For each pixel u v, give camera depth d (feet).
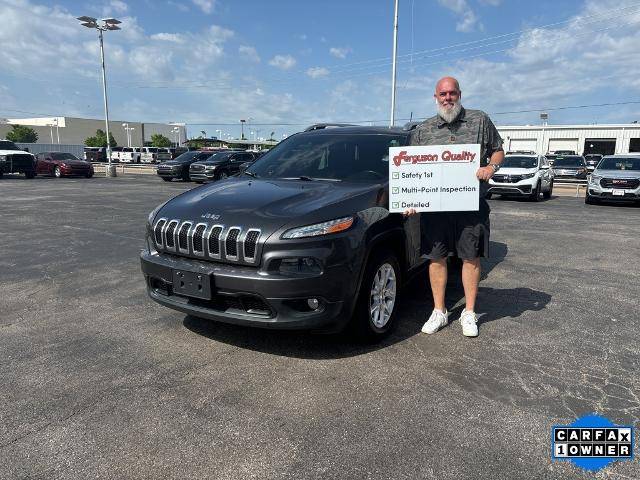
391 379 10.32
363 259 10.96
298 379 10.30
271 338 12.44
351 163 14.25
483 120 12.11
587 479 7.29
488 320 13.91
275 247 10.09
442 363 11.10
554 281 18.17
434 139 12.34
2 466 7.54
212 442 8.14
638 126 187.62
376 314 12.09
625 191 45.98
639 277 18.80
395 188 12.03
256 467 7.52
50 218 34.37
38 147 187.83
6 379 10.29
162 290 11.98
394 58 72.90
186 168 79.00
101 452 7.88
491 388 9.96
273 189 12.39
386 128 16.49
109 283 17.65
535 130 207.31
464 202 11.87
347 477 7.30
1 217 34.76
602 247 24.89
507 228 31.48
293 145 16.02
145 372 10.61
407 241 13.15
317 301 10.44
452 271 19.49
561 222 34.60
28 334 12.77
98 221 33.01
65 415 8.94
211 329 13.05
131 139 349.20
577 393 9.78
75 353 11.59
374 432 8.41
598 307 15.11
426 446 8.03
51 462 7.63
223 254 10.55
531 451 7.92
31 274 18.86
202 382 10.18
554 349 11.89
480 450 7.93
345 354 11.54
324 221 10.53
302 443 8.11
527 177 50.93
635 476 7.38
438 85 12.09
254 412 9.04
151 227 12.03
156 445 8.06
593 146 199.72
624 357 11.46
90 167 91.25
